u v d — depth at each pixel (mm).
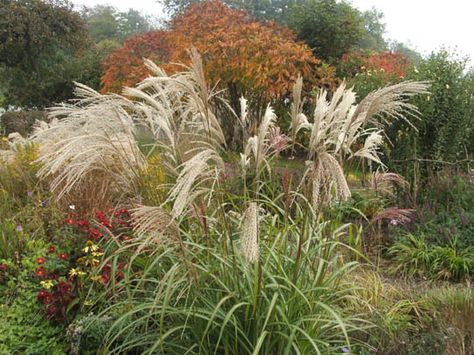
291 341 3434
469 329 4820
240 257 3875
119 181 5250
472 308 5207
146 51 19281
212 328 3852
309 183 4031
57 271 5109
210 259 4047
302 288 3992
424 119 9555
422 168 9523
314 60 14578
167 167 4914
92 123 5125
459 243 7270
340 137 4082
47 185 7430
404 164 9281
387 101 3812
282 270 3783
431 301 5625
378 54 18562
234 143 8500
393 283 6492
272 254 3869
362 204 8102
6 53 28703
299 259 3986
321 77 14727
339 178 3416
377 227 7855
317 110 3770
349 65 16109
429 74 9906
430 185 8727
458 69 9898
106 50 29422
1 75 29891
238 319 3832
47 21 28812
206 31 15578
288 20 17844
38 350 4375
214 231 4305
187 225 4746
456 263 6809
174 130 5027
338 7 16844
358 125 3994
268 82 13969
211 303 3834
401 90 3727
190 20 16406
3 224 5855
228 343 3840
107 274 4895
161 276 4344
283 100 14844
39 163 7574
